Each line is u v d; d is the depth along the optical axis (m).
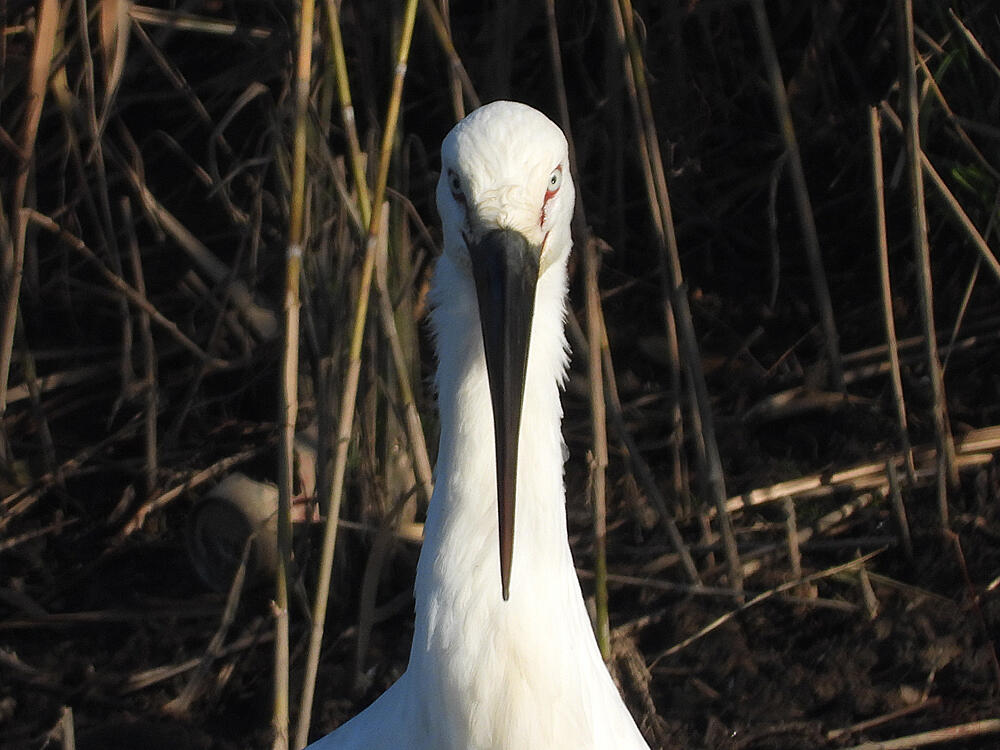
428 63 11.76
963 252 11.37
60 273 11.70
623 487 10.38
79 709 8.81
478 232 5.08
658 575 9.59
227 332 11.41
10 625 9.47
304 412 9.97
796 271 11.99
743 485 10.29
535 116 5.27
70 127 9.32
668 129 11.52
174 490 10.32
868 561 9.57
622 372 11.30
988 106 11.11
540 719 5.23
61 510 10.41
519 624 5.18
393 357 8.16
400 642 9.14
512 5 9.98
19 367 11.39
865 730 8.36
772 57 8.99
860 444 10.46
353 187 8.80
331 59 8.08
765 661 8.94
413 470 8.45
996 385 10.68
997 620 8.98
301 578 8.90
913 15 11.35
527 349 4.94
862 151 11.78
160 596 9.70
